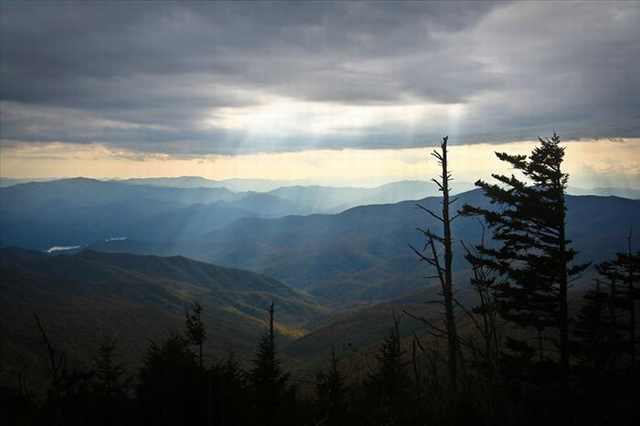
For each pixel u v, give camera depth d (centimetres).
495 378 1040
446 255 1620
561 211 3008
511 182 3147
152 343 2512
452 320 1295
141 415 1602
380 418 1335
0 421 1477
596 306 2611
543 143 3092
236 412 1590
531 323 3045
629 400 1462
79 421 1512
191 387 1644
